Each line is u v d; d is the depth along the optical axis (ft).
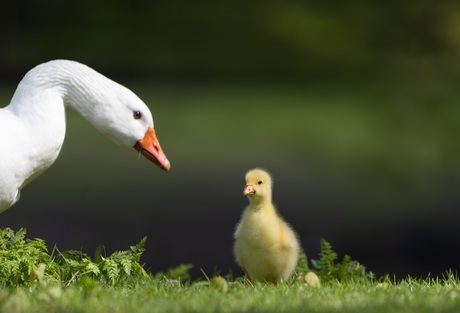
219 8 126.21
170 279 24.84
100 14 125.70
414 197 65.05
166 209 55.77
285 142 80.18
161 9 126.41
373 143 81.15
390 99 98.48
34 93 21.97
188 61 116.67
